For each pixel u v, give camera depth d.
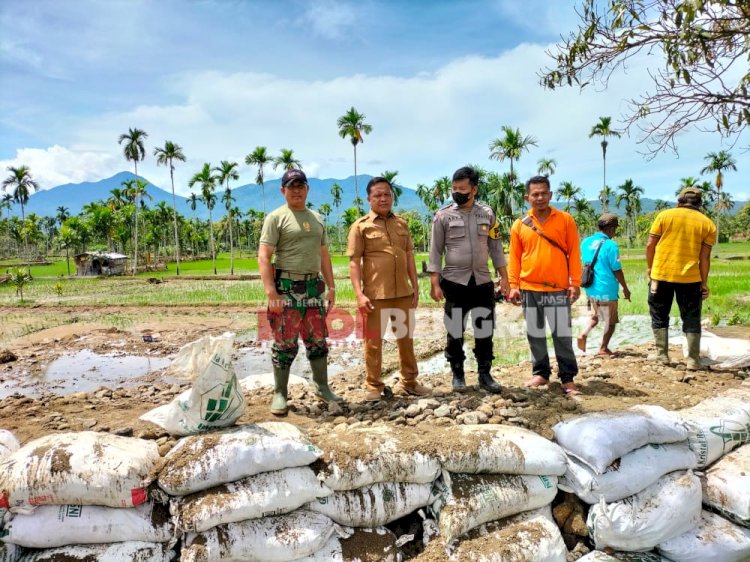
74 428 3.69
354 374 7.18
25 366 9.66
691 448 3.55
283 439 2.99
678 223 5.26
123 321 15.48
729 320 9.23
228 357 3.26
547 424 3.77
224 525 2.81
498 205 37.34
